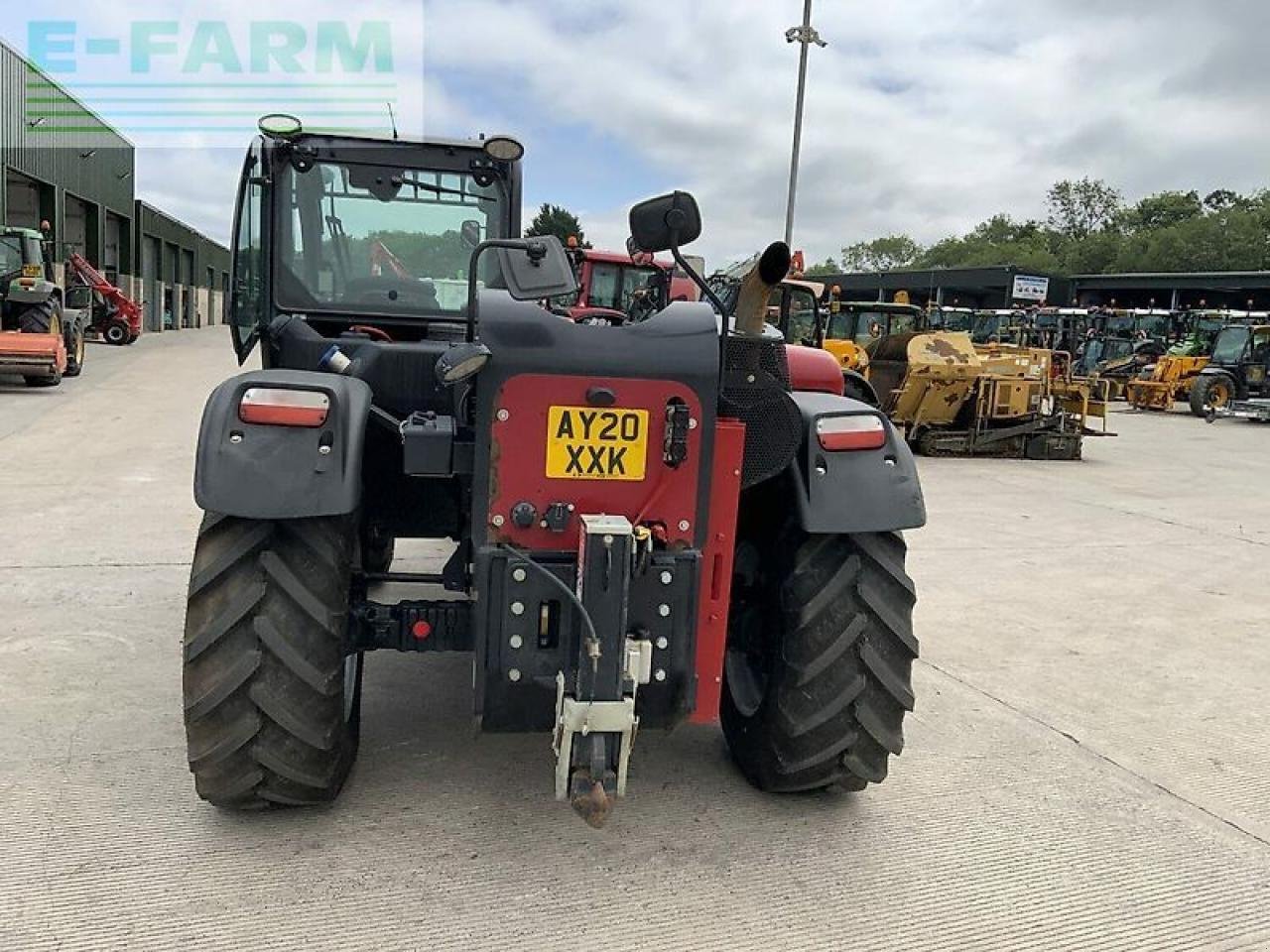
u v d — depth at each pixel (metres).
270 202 3.81
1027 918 2.52
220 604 2.52
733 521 2.56
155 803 2.81
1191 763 3.50
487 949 2.27
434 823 2.79
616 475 2.45
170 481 7.51
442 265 3.95
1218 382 19.56
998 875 2.71
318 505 2.40
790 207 20.19
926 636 4.83
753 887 2.58
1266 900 2.66
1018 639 4.86
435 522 3.61
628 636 2.47
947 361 12.32
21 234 14.70
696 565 2.49
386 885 2.49
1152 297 37.47
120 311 24.25
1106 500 9.37
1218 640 4.99
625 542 2.32
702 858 2.70
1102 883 2.71
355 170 3.84
